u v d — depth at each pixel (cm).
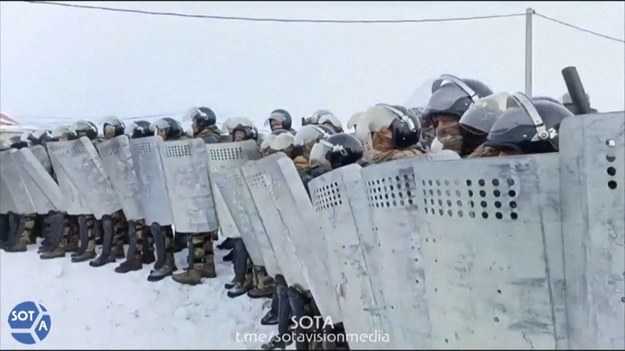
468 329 260
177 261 623
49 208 712
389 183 282
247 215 447
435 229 272
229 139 563
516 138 299
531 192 249
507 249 253
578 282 246
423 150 385
